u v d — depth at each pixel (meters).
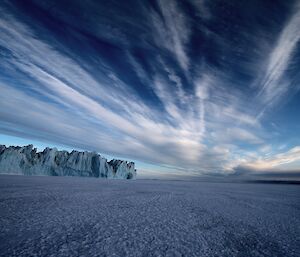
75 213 9.40
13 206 10.12
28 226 6.95
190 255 5.19
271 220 9.73
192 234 7.06
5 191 15.99
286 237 7.03
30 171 65.88
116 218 8.88
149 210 11.19
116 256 4.88
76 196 15.59
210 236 6.90
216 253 5.41
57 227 7.03
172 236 6.71
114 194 18.78
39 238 5.85
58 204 11.52
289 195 24.56
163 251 5.37
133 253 5.12
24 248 5.07
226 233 7.32
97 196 16.45
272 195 23.78
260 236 7.07
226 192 26.42
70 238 5.97
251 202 16.45
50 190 18.73
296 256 5.35
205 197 19.33
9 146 65.81
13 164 62.81
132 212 10.38
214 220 9.36
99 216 9.07
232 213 11.26
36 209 9.74
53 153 74.25
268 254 5.44
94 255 4.86
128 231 7.03
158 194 20.59
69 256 4.72
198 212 11.21
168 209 11.79
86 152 80.75
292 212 12.23
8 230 6.40
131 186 31.95
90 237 6.17
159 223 8.38
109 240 5.99
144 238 6.36
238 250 5.68
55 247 5.23
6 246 5.14
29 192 16.22
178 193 22.64
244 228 8.09
